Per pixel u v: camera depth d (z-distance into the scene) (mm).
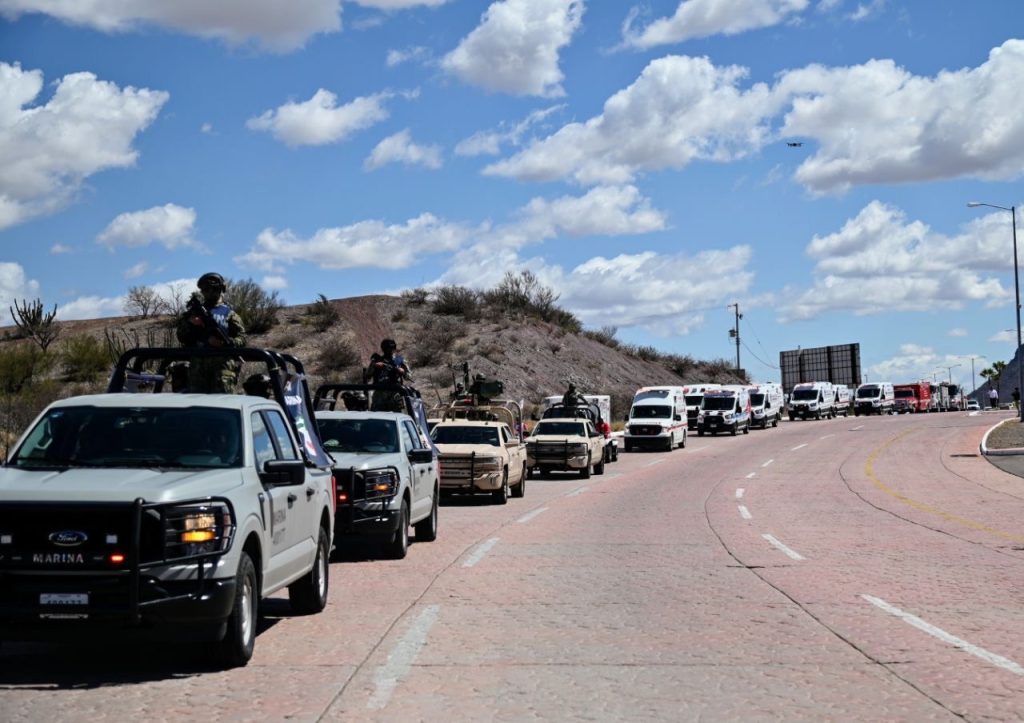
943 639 8828
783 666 7879
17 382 40375
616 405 76250
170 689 7227
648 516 20656
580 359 82000
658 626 9492
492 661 8086
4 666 7977
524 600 10969
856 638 8891
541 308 89125
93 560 7180
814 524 18844
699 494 26047
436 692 7137
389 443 15273
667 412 50938
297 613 10242
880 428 64625
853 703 6809
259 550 8305
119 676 7625
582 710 6668
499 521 20031
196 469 8281
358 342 71500
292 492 9312
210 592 7391
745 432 67375
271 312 73062
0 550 7215
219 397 9047
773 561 13953
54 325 60594
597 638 8961
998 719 6426
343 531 13922
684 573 12883
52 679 7535
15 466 8234
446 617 10008
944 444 46500
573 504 23781
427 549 15703
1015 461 35469
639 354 99500
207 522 7488
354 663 8039
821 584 11922
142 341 59781
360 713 6605
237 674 7688
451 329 77875
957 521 19141
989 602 10656
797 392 87812
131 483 7590
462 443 24719
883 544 15773
